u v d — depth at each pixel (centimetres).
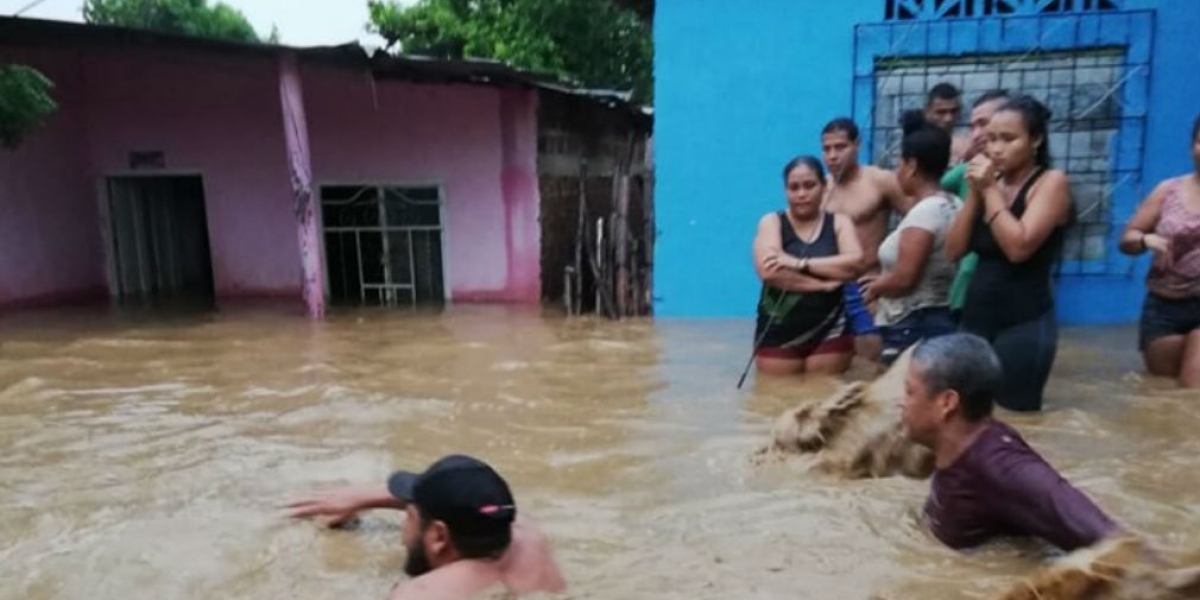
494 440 466
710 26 831
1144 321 550
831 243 569
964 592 273
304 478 413
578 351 720
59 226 1158
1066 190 447
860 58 795
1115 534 256
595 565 301
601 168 1404
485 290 1131
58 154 1155
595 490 384
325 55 955
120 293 1232
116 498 390
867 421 394
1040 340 458
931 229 520
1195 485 354
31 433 500
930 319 537
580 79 2000
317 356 735
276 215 1173
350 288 1173
